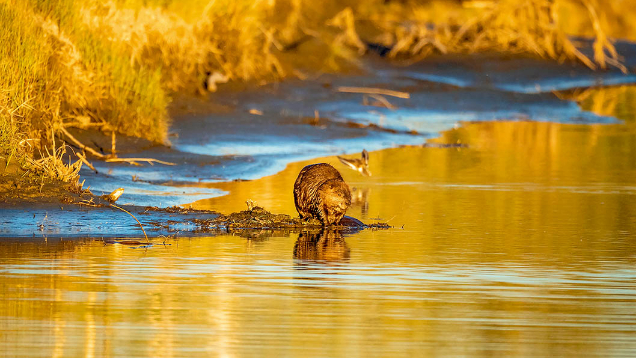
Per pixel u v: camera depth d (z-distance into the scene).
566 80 115.00
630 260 35.50
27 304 27.23
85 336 24.09
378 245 38.44
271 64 90.12
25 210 42.31
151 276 31.36
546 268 33.78
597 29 125.50
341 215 43.50
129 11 70.88
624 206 50.56
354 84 94.25
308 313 26.70
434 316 26.59
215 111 74.81
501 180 60.91
